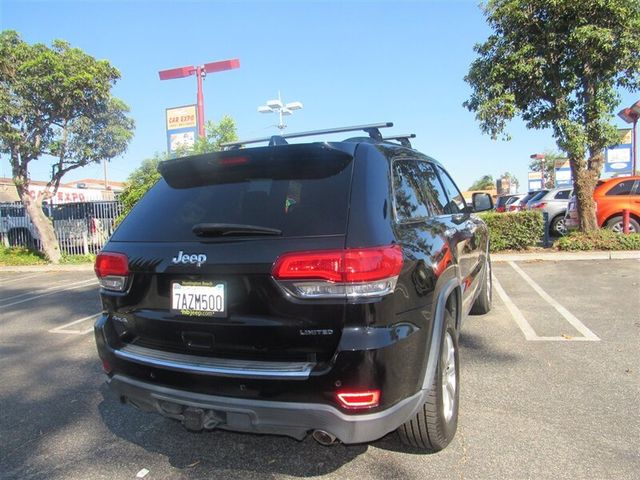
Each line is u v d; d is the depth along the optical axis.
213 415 2.55
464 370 4.36
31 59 13.45
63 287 10.77
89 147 14.38
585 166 11.17
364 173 2.67
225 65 15.36
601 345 4.90
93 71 13.67
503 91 10.34
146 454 3.22
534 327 5.60
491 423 3.36
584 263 9.95
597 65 9.84
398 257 2.46
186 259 2.62
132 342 2.96
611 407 3.54
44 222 14.88
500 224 11.48
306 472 2.92
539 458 2.92
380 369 2.30
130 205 14.51
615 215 12.01
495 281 8.51
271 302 2.43
